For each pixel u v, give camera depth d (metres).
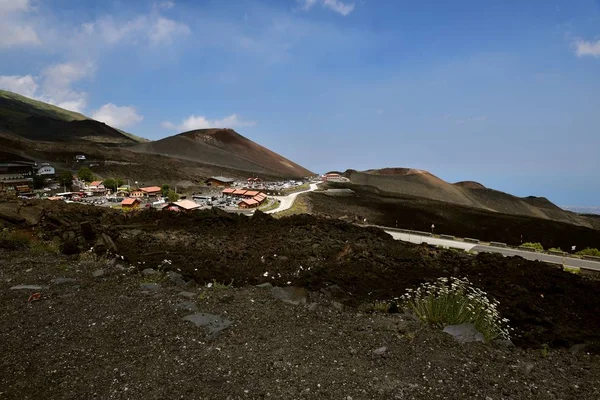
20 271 7.98
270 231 15.75
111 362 4.29
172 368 4.16
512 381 4.18
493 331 5.57
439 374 4.20
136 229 14.50
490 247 39.81
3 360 4.32
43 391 3.74
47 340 4.82
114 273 8.10
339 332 5.39
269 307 6.30
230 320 5.59
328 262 11.38
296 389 3.80
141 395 3.66
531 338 5.77
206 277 8.40
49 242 11.02
